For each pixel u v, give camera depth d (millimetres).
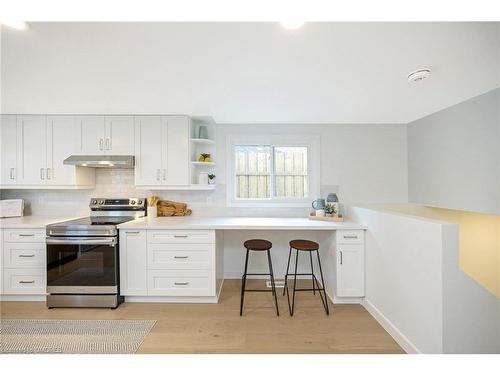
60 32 1783
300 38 1837
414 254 1793
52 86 2416
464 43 1846
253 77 2297
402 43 1867
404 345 1896
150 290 2613
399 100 2645
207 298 2668
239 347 1944
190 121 3057
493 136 2260
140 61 2086
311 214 3105
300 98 2648
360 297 2604
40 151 2941
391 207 3225
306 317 2371
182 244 2613
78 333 2117
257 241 2668
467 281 1530
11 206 3092
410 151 3266
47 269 2521
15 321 2303
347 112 2967
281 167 3373
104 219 2990
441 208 2895
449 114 2693
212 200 3318
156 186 3004
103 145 2969
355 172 3316
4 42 1866
